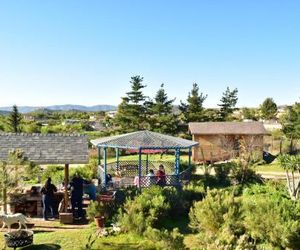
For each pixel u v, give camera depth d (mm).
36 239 15617
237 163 30703
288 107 62188
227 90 71938
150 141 25625
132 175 30000
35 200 19391
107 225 17578
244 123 47438
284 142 51781
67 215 18016
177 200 19625
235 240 13164
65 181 18938
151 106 64312
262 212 14734
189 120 65375
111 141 25375
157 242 14539
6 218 15758
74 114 121250
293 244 13570
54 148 19922
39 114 115375
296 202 17234
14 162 17172
